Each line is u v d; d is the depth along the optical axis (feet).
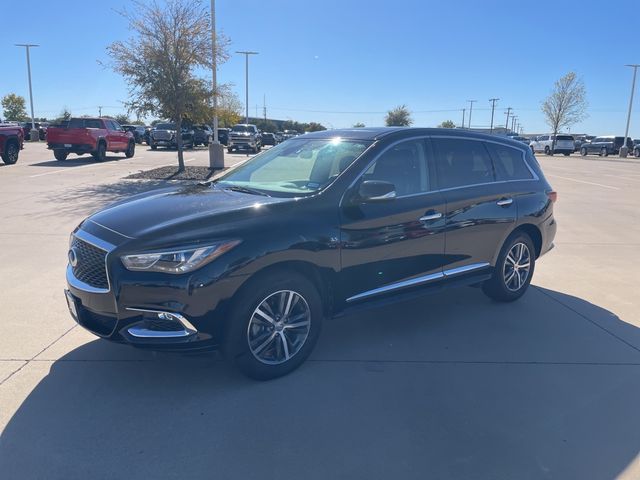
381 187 13.29
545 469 9.85
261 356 12.68
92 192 44.73
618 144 174.70
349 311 14.24
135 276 11.31
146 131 162.50
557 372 13.64
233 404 11.81
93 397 11.99
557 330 16.44
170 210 12.83
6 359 13.70
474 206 16.61
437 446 10.47
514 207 17.97
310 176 14.80
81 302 12.40
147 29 58.08
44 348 14.38
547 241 19.69
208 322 11.64
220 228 11.87
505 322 17.06
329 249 13.17
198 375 13.10
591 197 50.34
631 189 58.54
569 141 167.63
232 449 10.23
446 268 16.26
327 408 11.73
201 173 61.67
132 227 12.09
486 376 13.35
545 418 11.53
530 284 21.34
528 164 19.36
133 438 10.52
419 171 15.67
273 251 12.14
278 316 12.82
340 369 13.60
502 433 10.94
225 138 145.79
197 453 10.09
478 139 17.71
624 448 10.52
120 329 11.71
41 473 9.46
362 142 15.14
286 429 10.91
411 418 11.41
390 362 14.05
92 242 12.16
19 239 26.76
